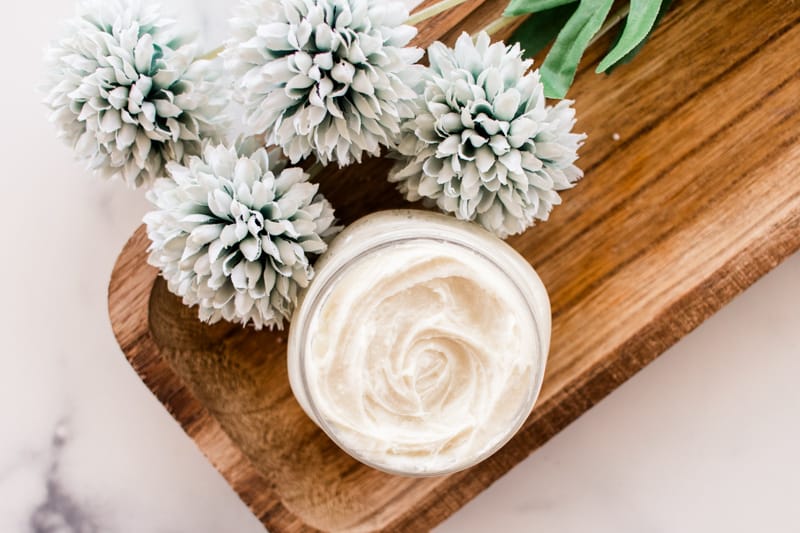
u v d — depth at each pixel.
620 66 0.37
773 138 0.37
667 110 0.37
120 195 0.40
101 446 0.41
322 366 0.32
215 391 0.37
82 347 0.41
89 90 0.32
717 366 0.40
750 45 0.37
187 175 0.32
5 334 0.41
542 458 0.41
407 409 0.33
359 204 0.37
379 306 0.32
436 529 0.41
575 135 0.33
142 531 0.41
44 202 0.40
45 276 0.41
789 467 0.40
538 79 0.32
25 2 0.40
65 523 0.41
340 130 0.32
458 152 0.32
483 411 0.33
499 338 0.32
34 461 0.41
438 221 0.33
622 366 0.37
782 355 0.40
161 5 0.34
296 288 0.34
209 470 0.41
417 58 0.32
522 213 0.33
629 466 0.41
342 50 0.31
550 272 0.37
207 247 0.32
